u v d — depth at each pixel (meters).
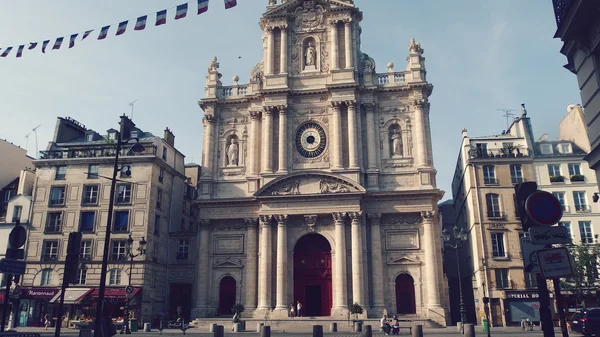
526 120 48.12
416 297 40.12
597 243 42.09
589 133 14.42
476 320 44.81
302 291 42.34
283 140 44.53
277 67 47.19
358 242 40.50
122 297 41.28
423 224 41.31
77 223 44.66
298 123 45.59
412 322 38.19
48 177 46.59
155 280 44.09
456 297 53.88
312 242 43.50
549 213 9.09
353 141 43.38
